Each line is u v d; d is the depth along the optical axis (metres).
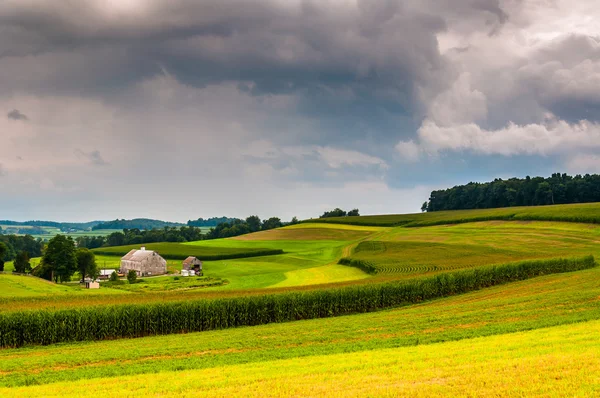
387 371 21.84
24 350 38.56
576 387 17.70
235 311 48.41
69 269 125.38
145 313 44.72
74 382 23.94
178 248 181.75
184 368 26.39
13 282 98.31
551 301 43.47
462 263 96.00
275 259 147.62
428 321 38.62
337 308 54.44
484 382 18.97
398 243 135.88
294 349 29.88
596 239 114.75
